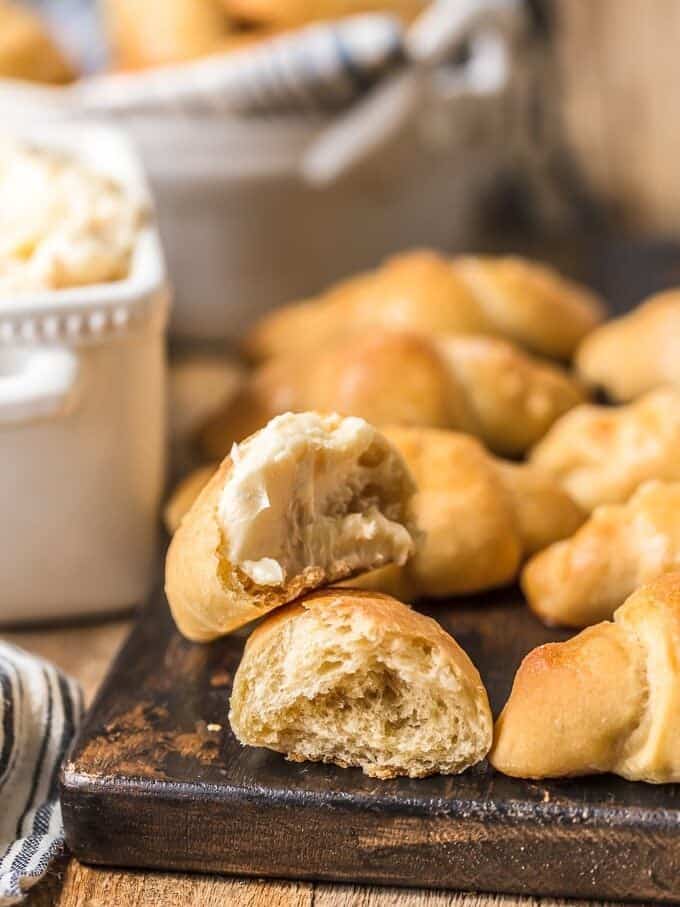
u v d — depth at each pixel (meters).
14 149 0.58
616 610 0.42
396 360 0.53
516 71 0.72
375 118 0.66
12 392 0.46
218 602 0.40
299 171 0.68
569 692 0.39
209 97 0.65
